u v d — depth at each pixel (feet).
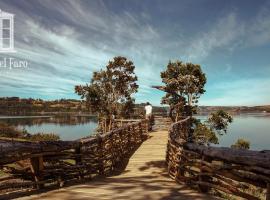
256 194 27.58
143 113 84.43
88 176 27.58
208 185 21.44
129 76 93.20
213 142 73.87
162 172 31.76
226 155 19.35
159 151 45.62
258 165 17.16
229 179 20.03
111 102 92.48
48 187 22.67
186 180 24.32
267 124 302.86
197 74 78.18
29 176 21.77
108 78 92.02
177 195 20.79
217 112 77.51
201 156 22.88
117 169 34.19
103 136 31.53
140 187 23.21
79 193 21.02
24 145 20.98
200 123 77.82
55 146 23.30
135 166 35.47
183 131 59.98
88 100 89.86
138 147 49.65
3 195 20.02
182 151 25.32
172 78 78.18
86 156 27.53
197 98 79.71
